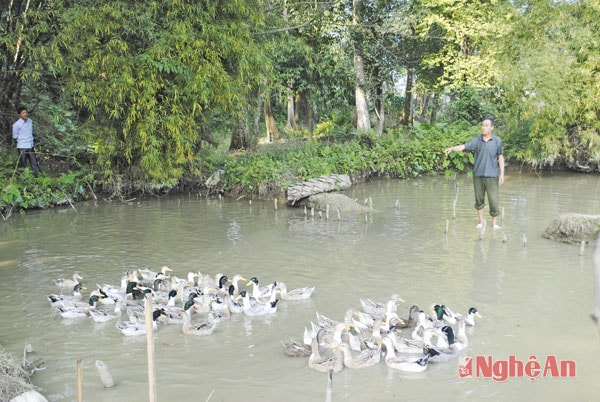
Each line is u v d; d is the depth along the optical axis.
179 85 19.34
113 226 16.20
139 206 19.59
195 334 8.66
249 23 21.23
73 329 8.91
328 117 42.91
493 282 10.77
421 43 35.03
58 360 7.78
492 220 16.02
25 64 19.81
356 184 24.25
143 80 18.69
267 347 8.19
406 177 26.42
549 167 28.02
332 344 8.12
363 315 8.84
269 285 10.37
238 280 11.13
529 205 18.59
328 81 35.22
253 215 17.84
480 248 13.24
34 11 18.25
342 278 11.20
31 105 21.98
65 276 11.53
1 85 20.06
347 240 14.25
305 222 16.64
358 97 33.00
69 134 22.80
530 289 10.35
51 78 21.36
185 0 19.03
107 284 10.86
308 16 29.41
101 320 9.23
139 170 20.98
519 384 6.98
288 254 13.02
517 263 11.98
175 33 18.64
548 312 9.26
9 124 20.92
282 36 24.52
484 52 32.56
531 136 26.59
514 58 27.91
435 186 23.62
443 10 33.00
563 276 11.05
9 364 6.81
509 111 28.28
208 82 18.89
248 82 21.27
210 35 19.12
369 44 32.12
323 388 6.97
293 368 7.52
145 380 7.18
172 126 19.28
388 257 12.63
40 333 8.73
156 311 9.08
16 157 19.86
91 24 17.88
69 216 17.72
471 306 9.58
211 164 22.59
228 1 19.53
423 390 6.89
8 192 17.75
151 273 11.39
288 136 36.41
